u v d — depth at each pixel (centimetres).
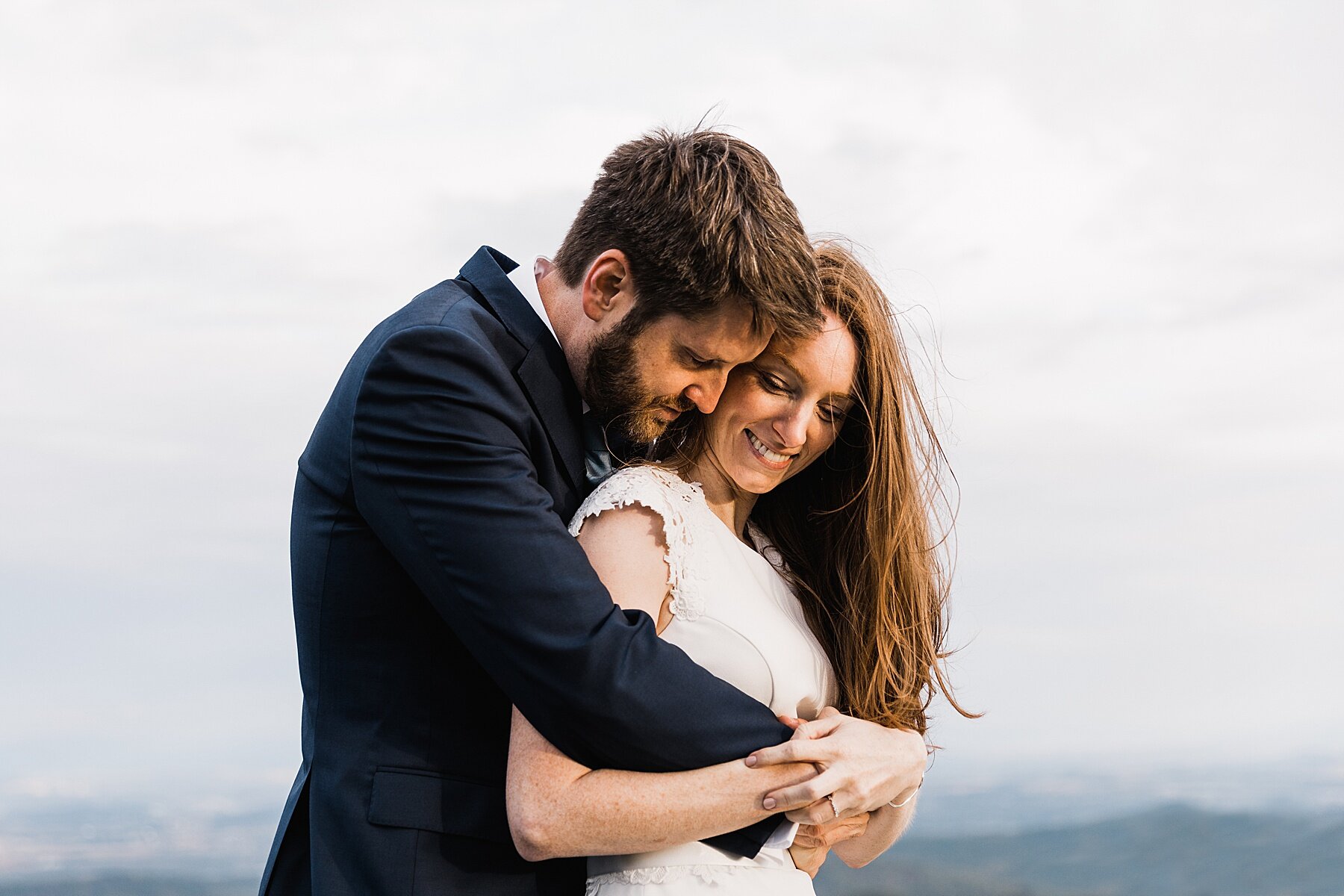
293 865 189
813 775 184
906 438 219
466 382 180
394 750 183
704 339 187
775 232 185
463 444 176
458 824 181
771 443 206
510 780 179
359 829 179
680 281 183
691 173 187
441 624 186
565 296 199
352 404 188
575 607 172
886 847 216
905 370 221
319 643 189
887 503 219
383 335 190
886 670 219
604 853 177
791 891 193
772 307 184
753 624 200
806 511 228
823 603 224
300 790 191
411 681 185
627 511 196
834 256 214
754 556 213
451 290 197
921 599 223
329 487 190
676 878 187
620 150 200
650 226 186
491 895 182
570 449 195
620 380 191
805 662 206
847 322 210
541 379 192
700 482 212
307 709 194
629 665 172
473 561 172
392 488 179
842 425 221
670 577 196
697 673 180
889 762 190
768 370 203
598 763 177
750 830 188
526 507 176
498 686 183
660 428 200
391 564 186
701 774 178
